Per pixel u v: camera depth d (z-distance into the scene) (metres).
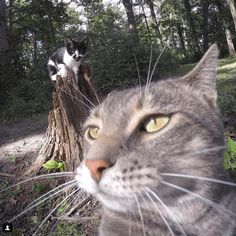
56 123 0.42
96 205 0.36
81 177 0.18
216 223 0.18
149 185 0.17
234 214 0.20
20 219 0.39
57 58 0.89
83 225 0.35
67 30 1.88
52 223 0.37
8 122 0.95
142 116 0.18
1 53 1.28
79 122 0.39
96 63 1.08
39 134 0.71
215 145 0.18
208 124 0.19
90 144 0.20
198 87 0.20
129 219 0.19
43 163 0.44
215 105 0.20
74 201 0.37
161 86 0.20
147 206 0.17
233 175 0.30
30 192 0.42
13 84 1.18
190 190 0.17
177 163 0.17
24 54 1.54
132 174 0.16
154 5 3.28
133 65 1.07
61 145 0.42
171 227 0.18
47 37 1.51
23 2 1.68
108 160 0.17
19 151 0.58
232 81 0.89
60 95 0.39
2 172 0.49
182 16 2.88
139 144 0.17
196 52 2.78
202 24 2.80
